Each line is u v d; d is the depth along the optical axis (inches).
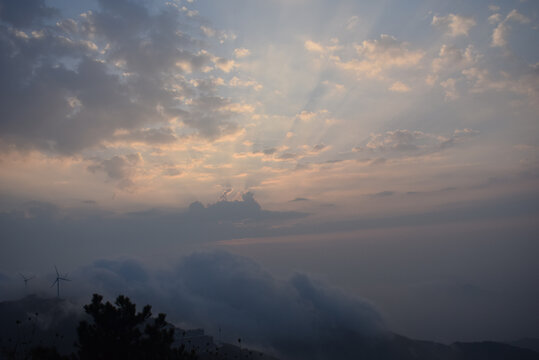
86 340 1252.5
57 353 1201.4
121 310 1382.9
